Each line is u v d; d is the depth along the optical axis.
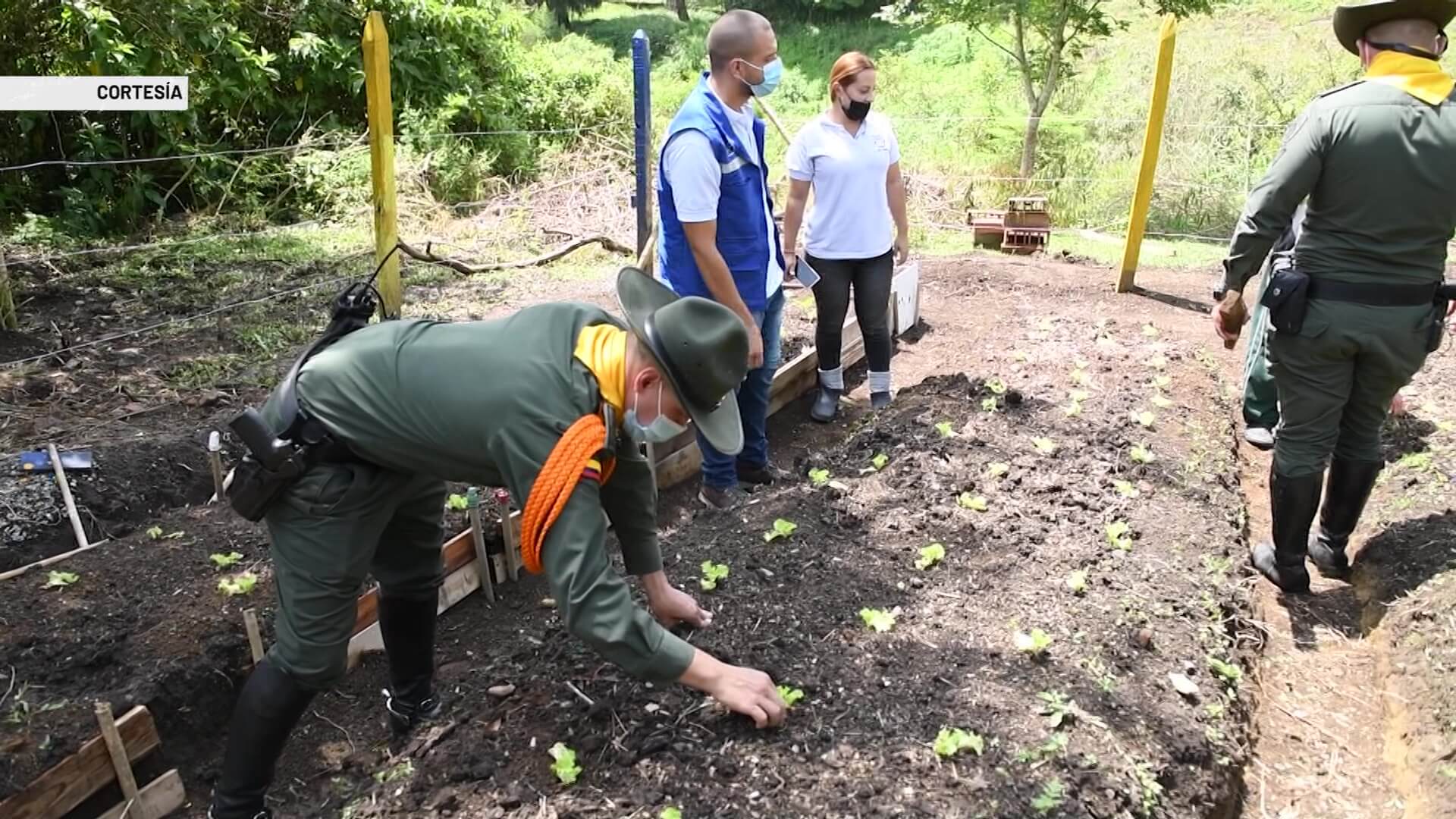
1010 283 8.82
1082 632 3.61
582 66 14.54
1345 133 3.79
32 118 9.45
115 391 6.10
